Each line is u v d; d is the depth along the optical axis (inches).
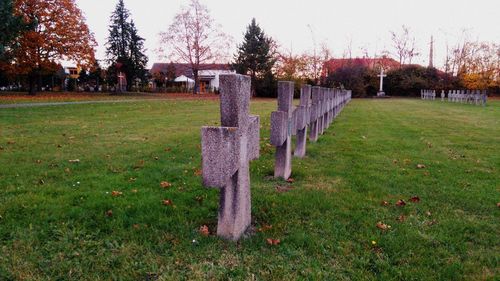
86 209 170.9
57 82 2346.2
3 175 230.5
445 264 128.1
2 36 897.5
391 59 2498.8
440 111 872.9
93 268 123.5
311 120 320.5
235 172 136.1
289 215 169.6
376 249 138.3
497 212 177.0
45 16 1293.1
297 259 130.4
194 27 1977.1
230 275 120.3
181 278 118.0
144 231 149.3
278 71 2020.2
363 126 534.9
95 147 331.0
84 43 1433.3
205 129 122.3
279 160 226.5
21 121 517.3
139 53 2274.9
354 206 182.1
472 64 1925.4
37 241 140.2
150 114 685.3
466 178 239.0
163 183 213.0
